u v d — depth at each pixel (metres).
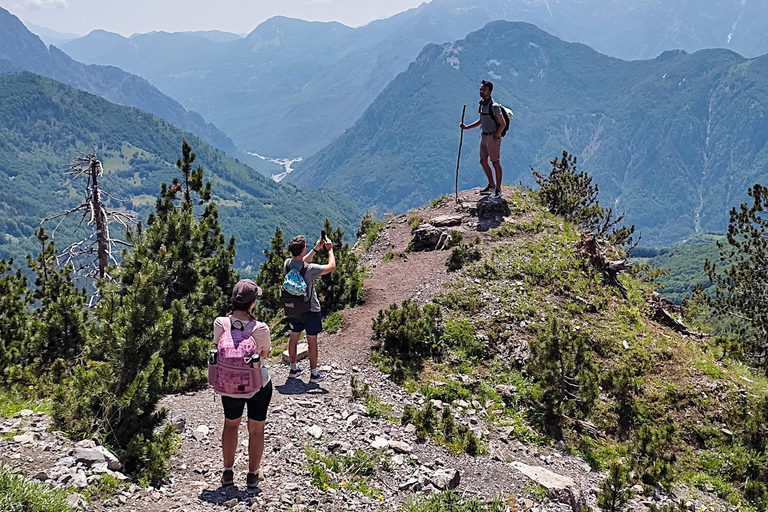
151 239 14.59
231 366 6.59
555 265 17.47
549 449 11.12
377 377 12.09
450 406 11.52
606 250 20.55
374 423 10.09
